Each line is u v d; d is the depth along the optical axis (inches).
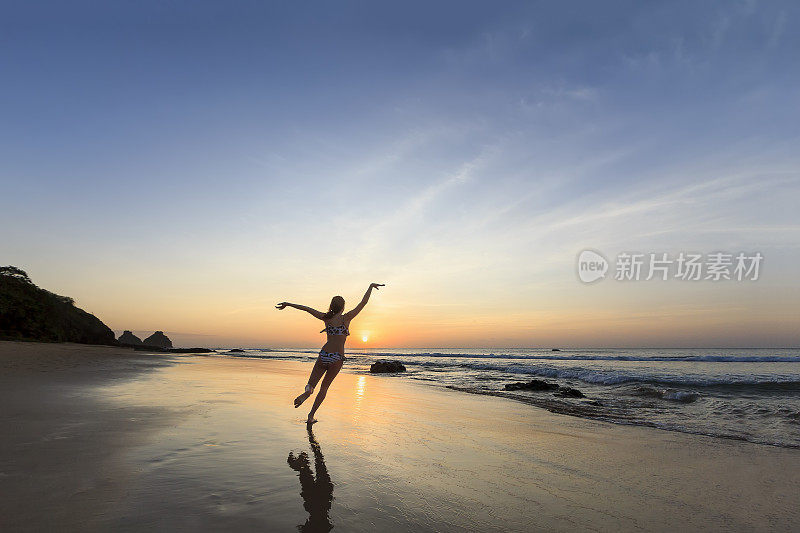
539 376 851.4
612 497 146.6
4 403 246.8
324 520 109.6
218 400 298.8
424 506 126.1
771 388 555.5
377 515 116.1
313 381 241.4
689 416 349.1
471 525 114.9
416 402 377.4
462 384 639.1
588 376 747.4
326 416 264.7
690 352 3176.7
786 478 176.7
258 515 109.3
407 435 225.5
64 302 1953.7
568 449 216.5
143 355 1138.7
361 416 276.2
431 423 269.3
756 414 356.2
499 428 267.1
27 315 1584.6
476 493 141.1
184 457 154.6
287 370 681.6
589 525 120.9
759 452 222.4
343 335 249.0
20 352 697.6
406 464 169.0
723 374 823.1
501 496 139.8
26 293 1628.9
